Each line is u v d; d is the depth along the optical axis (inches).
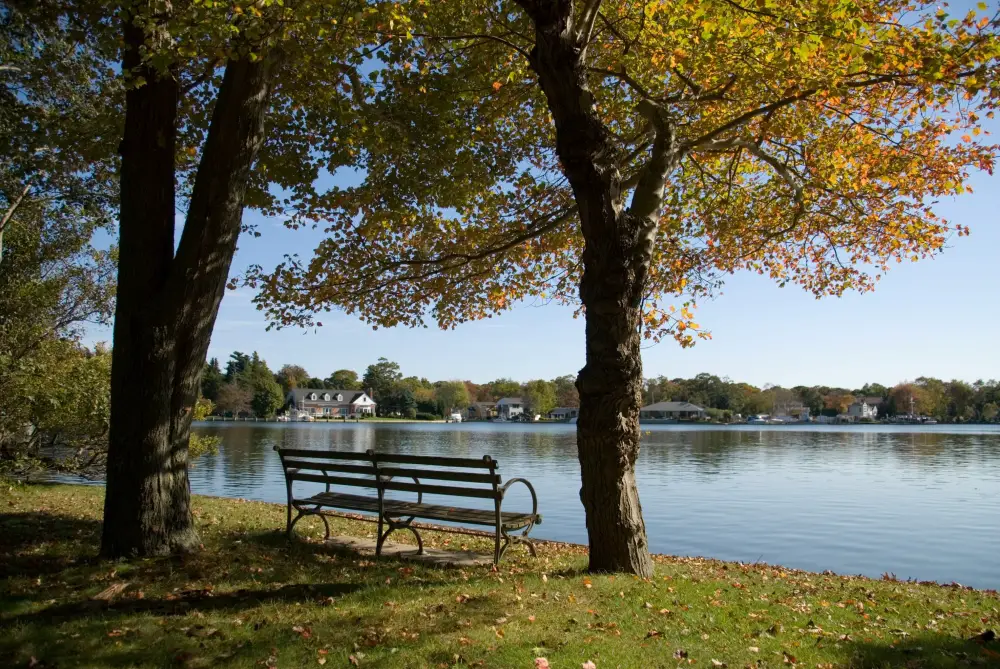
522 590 235.6
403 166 411.5
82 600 211.6
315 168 424.5
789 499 890.1
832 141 414.0
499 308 492.7
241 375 5012.3
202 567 252.8
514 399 6456.7
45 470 669.9
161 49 255.9
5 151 450.6
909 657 180.4
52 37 490.9
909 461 1628.9
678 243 485.1
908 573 482.9
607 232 258.7
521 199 449.4
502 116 424.8
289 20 272.1
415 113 385.7
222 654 169.9
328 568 267.6
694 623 207.0
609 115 430.3
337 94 353.1
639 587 244.7
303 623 194.1
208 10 264.4
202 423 4397.1
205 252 278.1
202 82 390.6
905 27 326.0
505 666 162.6
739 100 406.3
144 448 269.6
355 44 330.0
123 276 275.1
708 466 1437.0
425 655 168.7
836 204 449.7
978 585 447.8
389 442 2365.9
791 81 369.7
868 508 813.2
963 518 740.7
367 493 828.6
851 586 309.4
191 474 1089.4
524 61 396.5
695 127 426.9
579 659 168.4
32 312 663.1
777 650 184.2
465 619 198.8
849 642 194.2
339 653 170.9
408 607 210.7
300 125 418.9
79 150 415.5
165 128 282.7
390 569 273.4
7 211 639.1
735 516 736.3
